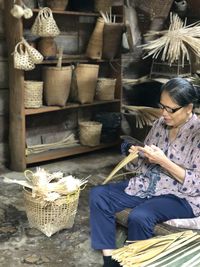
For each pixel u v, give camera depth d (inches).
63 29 168.7
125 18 175.2
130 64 192.2
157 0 170.7
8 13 141.8
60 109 160.7
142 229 78.8
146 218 79.1
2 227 108.8
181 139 83.7
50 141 174.9
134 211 80.8
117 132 182.7
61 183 103.6
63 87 154.6
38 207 101.8
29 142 167.8
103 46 168.7
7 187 137.1
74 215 108.6
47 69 152.9
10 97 149.6
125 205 85.7
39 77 164.9
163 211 81.6
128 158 89.0
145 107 180.7
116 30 166.1
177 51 156.4
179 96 78.7
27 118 164.9
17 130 149.9
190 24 180.9
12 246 99.8
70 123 180.7
